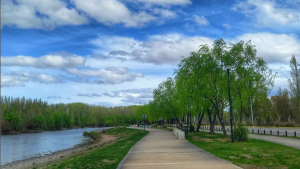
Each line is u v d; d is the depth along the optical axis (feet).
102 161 44.60
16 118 342.03
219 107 104.37
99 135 230.48
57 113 460.14
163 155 47.57
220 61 93.45
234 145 66.95
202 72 92.68
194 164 36.91
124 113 638.53
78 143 173.99
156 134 130.62
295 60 203.51
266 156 45.68
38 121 397.39
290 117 210.38
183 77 108.99
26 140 208.54
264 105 216.13
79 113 558.15
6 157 110.01
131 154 49.96
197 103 102.53
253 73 93.04
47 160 92.32
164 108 182.80
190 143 73.72
